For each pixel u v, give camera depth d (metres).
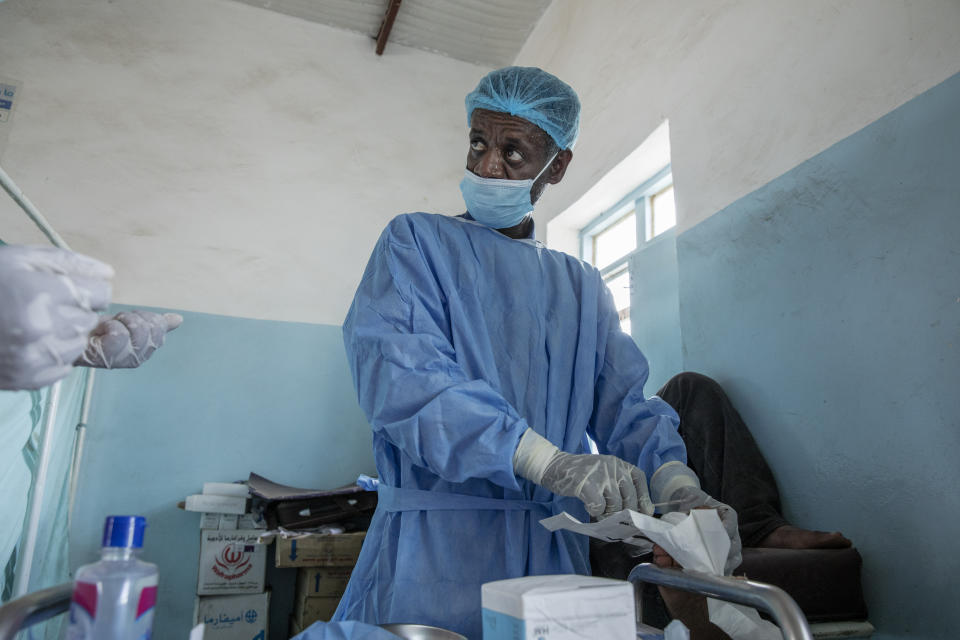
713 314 2.20
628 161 2.91
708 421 1.95
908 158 1.60
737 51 2.29
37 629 1.88
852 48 1.81
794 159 1.95
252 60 3.98
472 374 1.05
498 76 1.26
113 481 3.15
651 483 1.04
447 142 4.22
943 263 1.47
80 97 3.58
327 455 3.49
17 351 0.40
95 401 3.21
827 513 1.67
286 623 3.15
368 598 0.99
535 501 1.02
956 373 1.41
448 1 3.96
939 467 1.42
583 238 3.59
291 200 3.80
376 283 1.07
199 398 3.37
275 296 3.63
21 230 3.30
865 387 1.62
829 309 1.76
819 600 1.43
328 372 3.60
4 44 3.53
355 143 4.03
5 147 3.38
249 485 3.05
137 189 3.55
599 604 0.61
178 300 3.46
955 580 1.35
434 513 0.98
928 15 1.60
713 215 2.27
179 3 3.93
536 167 1.27
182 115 3.74
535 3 3.98
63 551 2.60
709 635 0.98
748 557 1.42
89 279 0.44
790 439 1.82
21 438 1.95
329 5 4.05
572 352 1.19
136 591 0.47
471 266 1.15
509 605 0.60
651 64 2.81
